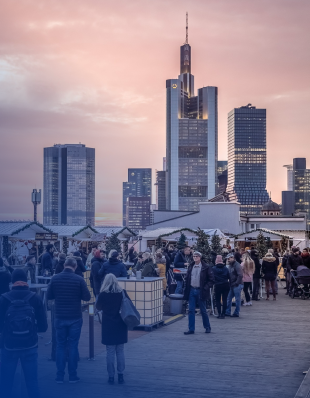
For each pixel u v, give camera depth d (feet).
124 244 147.64
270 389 25.64
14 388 24.26
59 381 27.02
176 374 28.76
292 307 59.67
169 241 132.46
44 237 116.98
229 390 25.52
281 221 202.69
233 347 36.17
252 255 67.36
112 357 27.12
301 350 35.14
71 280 27.78
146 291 43.19
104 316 27.20
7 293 22.52
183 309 54.44
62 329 27.48
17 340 21.48
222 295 50.44
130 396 24.67
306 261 72.64
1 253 118.83
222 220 194.90
